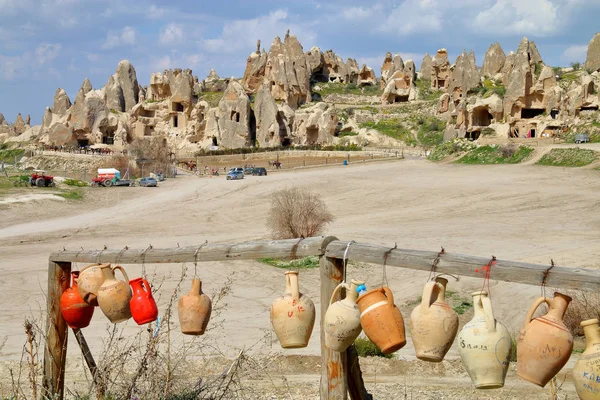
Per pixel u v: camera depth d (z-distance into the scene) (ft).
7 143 402.93
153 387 21.65
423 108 363.56
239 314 63.57
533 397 29.04
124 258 20.67
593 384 11.99
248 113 342.03
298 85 376.27
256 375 27.94
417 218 137.69
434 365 37.29
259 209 158.71
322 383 15.40
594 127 244.01
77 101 349.82
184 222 143.84
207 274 84.12
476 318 13.26
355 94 416.26
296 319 15.38
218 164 291.38
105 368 22.16
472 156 230.89
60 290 22.97
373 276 79.61
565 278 12.35
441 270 13.79
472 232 115.85
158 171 240.73
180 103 359.05
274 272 84.38
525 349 12.50
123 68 422.41
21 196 168.35
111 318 19.70
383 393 29.58
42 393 22.30
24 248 114.62
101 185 207.41
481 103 280.51
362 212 149.89
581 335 46.09
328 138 331.98
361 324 14.29
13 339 52.65
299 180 203.41
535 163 207.82
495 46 387.75
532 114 283.18
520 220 129.08
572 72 344.28
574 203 146.00
